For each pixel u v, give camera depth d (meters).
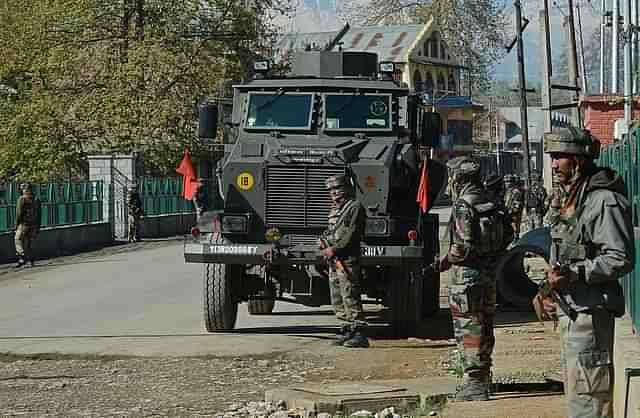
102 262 36.38
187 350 16.73
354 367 15.16
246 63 65.50
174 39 63.06
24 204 34.88
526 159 46.56
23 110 61.94
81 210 47.00
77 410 12.42
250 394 13.32
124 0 63.00
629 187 14.70
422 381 13.35
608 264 7.54
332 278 16.89
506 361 14.80
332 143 18.41
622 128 32.25
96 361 15.90
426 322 20.08
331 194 16.62
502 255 11.80
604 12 46.03
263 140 18.73
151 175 62.03
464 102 104.31
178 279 29.25
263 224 18.00
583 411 7.91
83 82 63.31
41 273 32.34
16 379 14.49
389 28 107.62
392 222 17.75
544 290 8.03
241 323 20.05
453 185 11.72
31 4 65.00
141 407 12.56
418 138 19.22
